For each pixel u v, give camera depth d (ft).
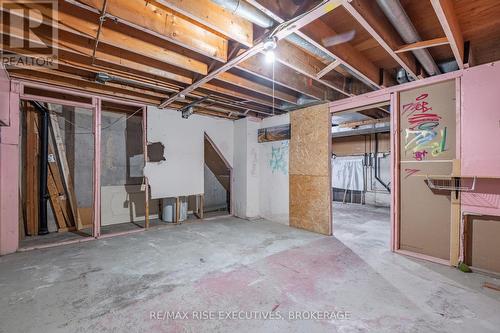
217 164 18.99
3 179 9.84
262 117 16.81
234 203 17.47
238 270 8.21
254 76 11.03
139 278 7.66
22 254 9.79
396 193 10.00
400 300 6.37
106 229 13.55
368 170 22.30
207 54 7.59
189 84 10.69
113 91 11.87
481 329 5.25
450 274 7.90
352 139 23.34
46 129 12.66
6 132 9.86
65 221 13.34
